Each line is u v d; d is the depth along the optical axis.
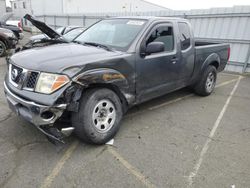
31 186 2.40
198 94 5.59
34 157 2.87
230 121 4.25
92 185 2.46
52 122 2.67
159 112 4.49
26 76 2.78
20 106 2.87
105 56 3.11
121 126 3.81
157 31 3.90
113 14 13.68
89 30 4.46
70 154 2.96
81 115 2.86
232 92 6.16
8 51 9.56
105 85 3.12
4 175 2.53
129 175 2.64
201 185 2.54
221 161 2.99
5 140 3.19
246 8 8.33
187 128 3.88
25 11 29.42
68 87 2.64
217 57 5.55
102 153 3.02
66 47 3.49
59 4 26.22
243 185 2.57
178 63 4.31
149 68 3.68
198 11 9.59
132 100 3.56
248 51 8.59
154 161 2.92
